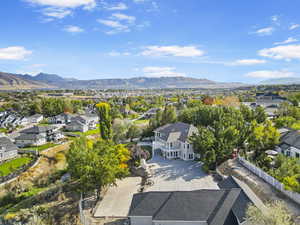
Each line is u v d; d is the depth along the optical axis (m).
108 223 29.81
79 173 35.28
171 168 47.12
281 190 30.64
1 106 157.50
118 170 38.88
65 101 140.50
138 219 25.66
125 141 70.25
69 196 39.97
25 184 47.53
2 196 43.31
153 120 73.31
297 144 43.41
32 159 60.91
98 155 37.66
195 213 23.89
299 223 23.80
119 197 37.09
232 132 45.66
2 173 52.09
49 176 51.44
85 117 105.06
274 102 121.25
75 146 42.00
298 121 67.94
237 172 38.50
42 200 40.16
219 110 67.00
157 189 37.47
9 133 92.62
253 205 22.45
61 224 31.33
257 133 46.03
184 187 37.69
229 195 25.11
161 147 56.81
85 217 31.64
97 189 36.62
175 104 142.62
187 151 52.03
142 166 48.03
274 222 19.84
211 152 42.59
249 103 123.00
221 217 22.80
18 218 33.59
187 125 59.59
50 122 116.88
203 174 43.06
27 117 120.75
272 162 40.94
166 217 24.09
